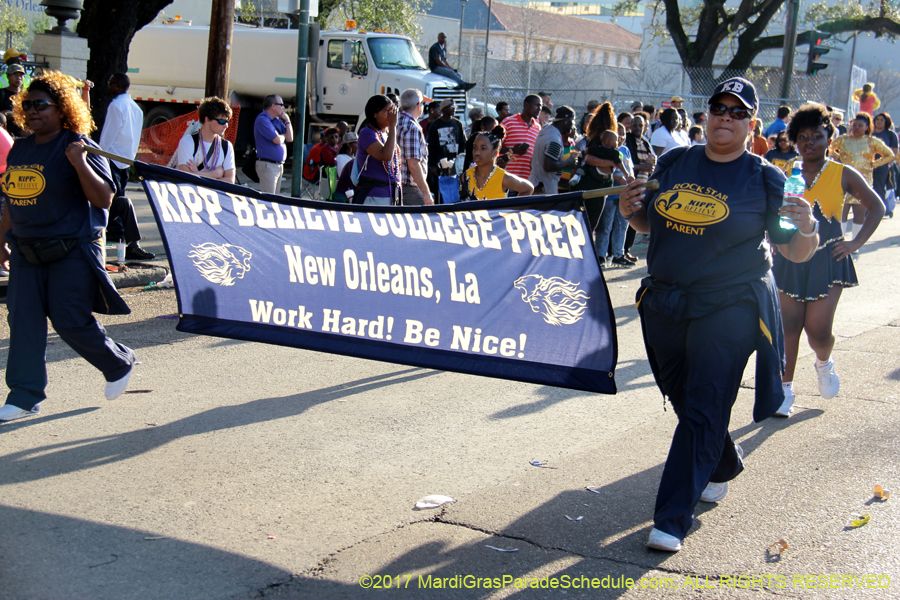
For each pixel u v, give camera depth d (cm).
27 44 2630
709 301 333
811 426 501
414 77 1894
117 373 485
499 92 2527
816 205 507
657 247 344
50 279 459
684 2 4088
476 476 413
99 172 452
